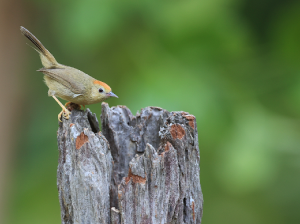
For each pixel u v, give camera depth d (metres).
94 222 5.77
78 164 5.77
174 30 11.30
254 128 10.89
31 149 13.20
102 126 7.43
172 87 10.71
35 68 14.23
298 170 11.35
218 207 12.64
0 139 13.61
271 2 12.65
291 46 12.33
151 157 5.72
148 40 11.88
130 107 10.48
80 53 12.82
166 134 6.30
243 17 12.80
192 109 10.55
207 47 11.43
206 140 10.70
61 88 8.91
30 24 14.04
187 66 11.33
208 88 11.03
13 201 12.88
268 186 12.11
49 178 12.80
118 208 5.75
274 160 10.61
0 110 13.70
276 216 12.42
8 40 13.77
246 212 12.53
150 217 5.76
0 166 13.47
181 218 6.30
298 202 12.16
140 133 7.23
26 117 14.07
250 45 12.34
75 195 5.83
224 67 11.83
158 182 5.78
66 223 6.35
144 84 10.76
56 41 13.56
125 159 7.24
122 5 11.18
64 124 6.87
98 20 11.09
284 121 11.24
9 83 13.83
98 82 9.16
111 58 12.53
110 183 6.11
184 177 6.29
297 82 11.64
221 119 10.82
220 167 11.05
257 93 11.76
